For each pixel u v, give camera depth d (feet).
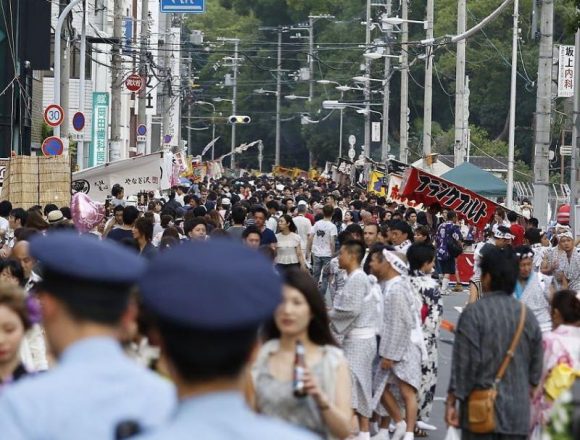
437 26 609.01
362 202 262.47
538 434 63.62
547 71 209.56
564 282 118.83
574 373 62.18
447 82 641.40
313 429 50.11
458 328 63.57
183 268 24.88
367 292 79.46
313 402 50.11
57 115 213.46
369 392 79.46
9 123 268.00
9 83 265.75
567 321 64.34
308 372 48.01
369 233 125.70
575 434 33.53
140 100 413.18
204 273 24.80
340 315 79.05
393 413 82.99
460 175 246.68
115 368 29.37
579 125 186.91
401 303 80.84
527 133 577.84
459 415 64.13
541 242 152.87
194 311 24.67
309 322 52.75
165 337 25.17
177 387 25.39
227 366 25.16
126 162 206.49
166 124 505.66
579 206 176.96
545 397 62.95
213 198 268.41
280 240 142.61
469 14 566.77
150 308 25.17
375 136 557.33
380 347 81.51
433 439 88.69
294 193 411.34
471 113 600.39
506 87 583.58
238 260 25.07
